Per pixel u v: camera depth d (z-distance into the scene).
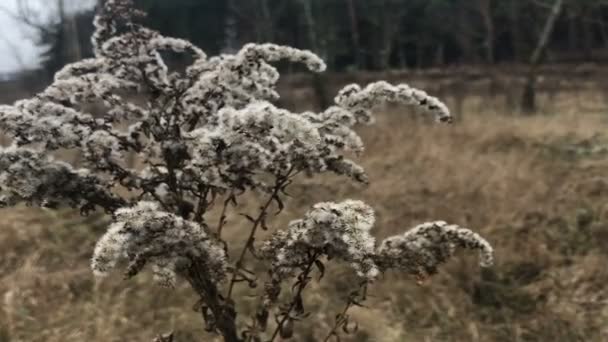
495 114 10.99
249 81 2.18
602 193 6.49
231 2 20.08
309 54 2.18
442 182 6.75
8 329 4.34
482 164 7.31
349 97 2.30
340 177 7.08
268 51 2.15
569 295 5.17
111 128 2.18
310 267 1.99
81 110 2.49
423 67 25.19
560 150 8.08
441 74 16.84
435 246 2.19
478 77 16.45
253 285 2.12
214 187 2.01
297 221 1.98
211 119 2.15
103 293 4.89
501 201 6.35
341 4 21.59
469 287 5.28
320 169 2.16
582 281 5.28
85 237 5.73
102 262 1.63
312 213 1.90
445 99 12.93
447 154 7.65
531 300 5.16
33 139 2.02
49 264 5.33
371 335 4.62
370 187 6.78
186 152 2.12
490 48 18.47
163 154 2.15
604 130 8.99
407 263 2.17
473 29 22.03
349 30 21.86
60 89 2.14
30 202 2.05
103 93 2.19
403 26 22.69
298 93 14.48
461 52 25.34
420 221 6.11
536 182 6.76
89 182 2.11
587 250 5.69
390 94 2.25
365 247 1.83
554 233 5.91
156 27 21.78
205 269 1.97
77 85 2.16
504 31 22.38
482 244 2.20
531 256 5.59
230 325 2.14
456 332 4.81
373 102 2.28
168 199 2.27
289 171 2.03
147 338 4.39
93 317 4.59
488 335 4.82
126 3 2.29
